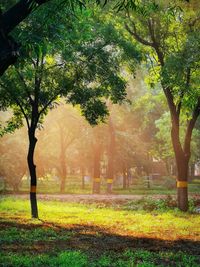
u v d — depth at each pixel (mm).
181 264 13023
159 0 23234
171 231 20453
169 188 71875
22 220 23266
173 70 24391
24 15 8133
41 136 61312
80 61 22547
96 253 14484
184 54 24344
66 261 12422
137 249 15414
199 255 14609
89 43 22344
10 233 18297
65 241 16812
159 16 27656
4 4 15898
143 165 71875
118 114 56625
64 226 21406
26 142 56844
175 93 27547
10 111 54188
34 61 22016
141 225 22562
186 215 28000
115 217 26562
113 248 15531
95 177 54719
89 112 23750
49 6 10617
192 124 30000
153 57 32875
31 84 23266
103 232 19656
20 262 12281
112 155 54594
